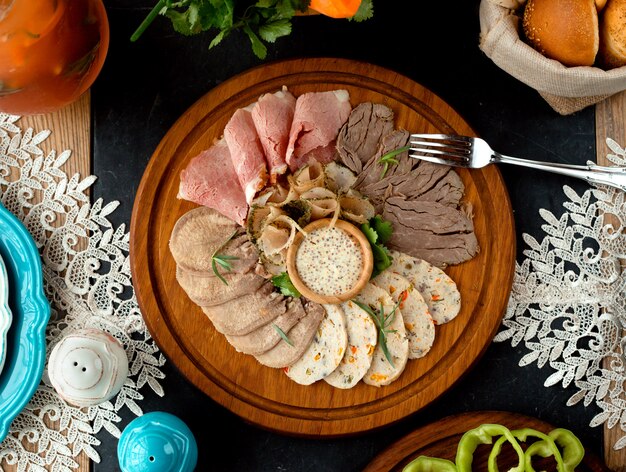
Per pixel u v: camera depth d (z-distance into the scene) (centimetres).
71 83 76
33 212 83
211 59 84
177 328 81
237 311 79
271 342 79
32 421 83
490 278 81
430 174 81
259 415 81
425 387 81
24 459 83
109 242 83
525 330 83
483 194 82
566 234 83
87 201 83
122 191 84
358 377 79
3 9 68
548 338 83
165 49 84
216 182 79
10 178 84
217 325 79
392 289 80
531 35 78
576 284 83
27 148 84
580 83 78
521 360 83
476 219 81
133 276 81
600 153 84
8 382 81
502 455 82
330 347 79
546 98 82
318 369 79
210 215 81
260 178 78
